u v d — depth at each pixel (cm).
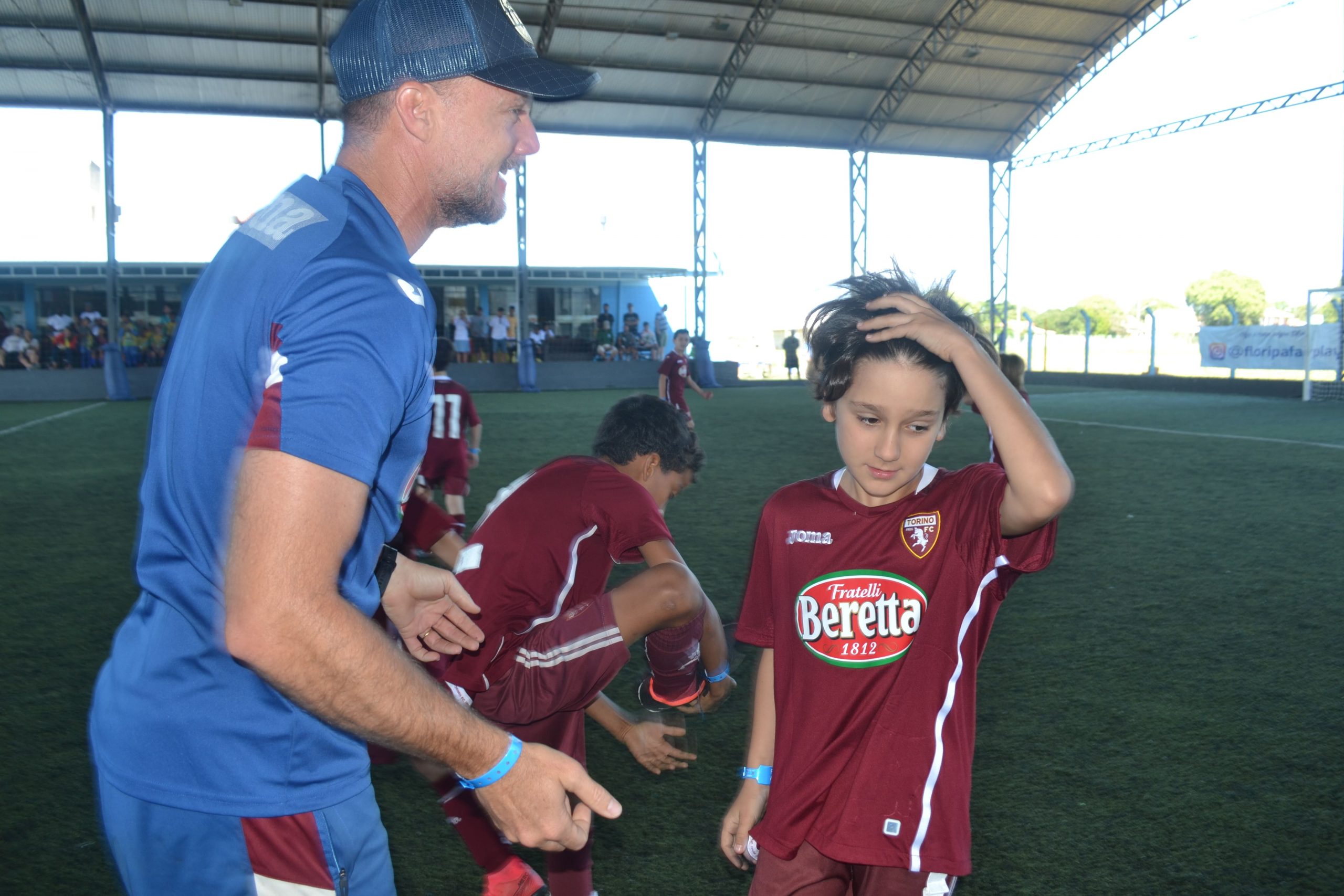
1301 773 287
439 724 104
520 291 2316
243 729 112
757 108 2312
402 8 121
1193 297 4691
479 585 208
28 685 366
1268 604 458
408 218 127
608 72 2120
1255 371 2298
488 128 125
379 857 126
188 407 110
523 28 131
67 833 260
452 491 637
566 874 211
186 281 2569
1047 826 260
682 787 287
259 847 114
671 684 245
